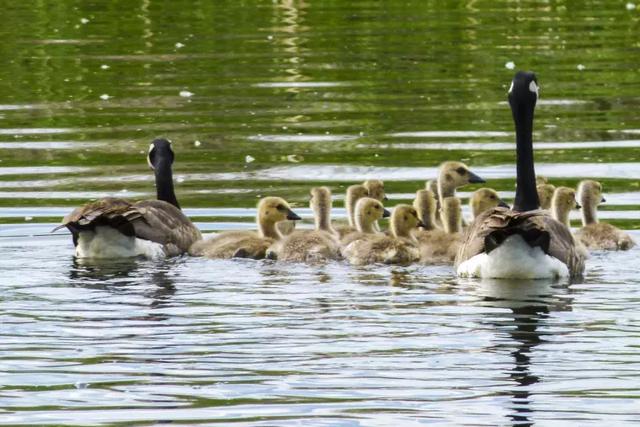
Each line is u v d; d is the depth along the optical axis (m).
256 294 15.65
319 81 30.19
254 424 11.53
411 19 38.31
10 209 20.58
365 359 13.09
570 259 16.66
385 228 21.03
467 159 23.52
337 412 11.80
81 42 35.00
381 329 14.05
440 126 25.98
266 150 24.36
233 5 41.03
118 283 16.25
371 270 17.22
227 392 12.28
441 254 17.88
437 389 12.32
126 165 23.50
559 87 29.33
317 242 17.98
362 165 23.27
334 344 13.54
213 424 11.53
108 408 11.91
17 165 23.47
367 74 30.86
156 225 18.36
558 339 13.63
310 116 26.97
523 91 18.00
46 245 18.59
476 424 11.52
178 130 25.92
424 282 16.33
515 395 12.15
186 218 19.03
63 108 27.84
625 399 12.02
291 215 19.08
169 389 12.37
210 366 12.91
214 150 24.44
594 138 25.02
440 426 11.49
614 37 35.09
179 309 14.89
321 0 41.94
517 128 18.12
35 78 30.75
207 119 26.77
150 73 31.12
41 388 12.38
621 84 29.52
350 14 39.28
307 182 22.30
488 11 39.72
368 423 11.55
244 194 21.53
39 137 25.52
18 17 38.81
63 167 23.38
